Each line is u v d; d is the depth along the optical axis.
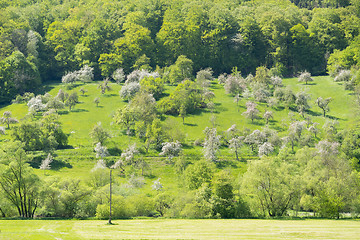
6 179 89.19
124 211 87.81
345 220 81.50
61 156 131.62
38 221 78.44
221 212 87.81
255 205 92.19
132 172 119.62
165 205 93.50
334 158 110.56
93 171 104.44
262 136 141.25
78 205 88.94
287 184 92.38
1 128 147.62
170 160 131.12
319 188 92.00
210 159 128.38
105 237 60.31
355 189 93.94
